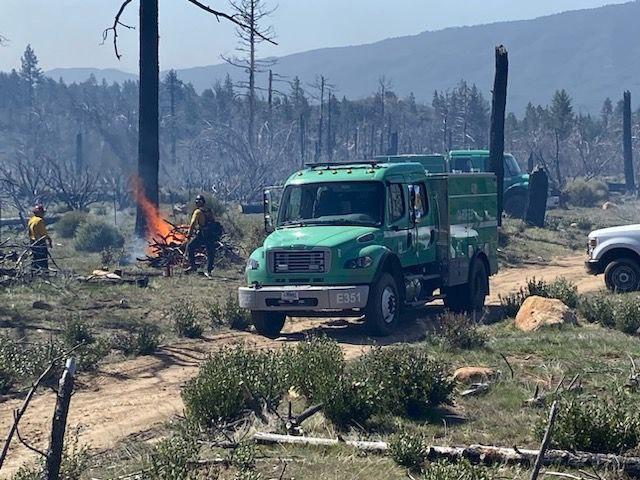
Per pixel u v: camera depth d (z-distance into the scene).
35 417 10.03
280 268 15.16
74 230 36.69
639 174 113.88
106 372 12.34
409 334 15.61
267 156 75.88
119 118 134.75
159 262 25.06
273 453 8.01
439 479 6.79
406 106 179.25
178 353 13.79
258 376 9.66
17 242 27.20
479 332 13.59
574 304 17.19
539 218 39.31
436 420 9.14
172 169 107.75
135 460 8.09
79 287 19.94
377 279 15.08
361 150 141.88
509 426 8.70
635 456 7.62
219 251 25.78
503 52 32.84
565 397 9.57
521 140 117.81
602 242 19.72
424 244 16.83
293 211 16.11
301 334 15.92
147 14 28.62
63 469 7.33
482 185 18.88
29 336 14.55
